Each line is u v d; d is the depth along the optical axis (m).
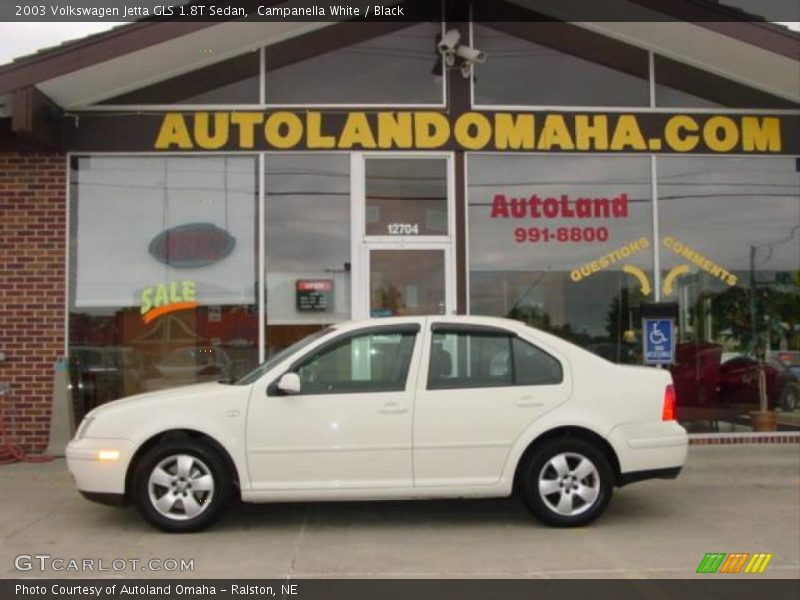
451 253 10.29
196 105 10.23
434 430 6.33
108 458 6.28
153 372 10.06
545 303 10.34
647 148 10.52
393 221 10.30
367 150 10.29
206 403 6.31
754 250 10.56
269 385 6.36
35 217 9.98
